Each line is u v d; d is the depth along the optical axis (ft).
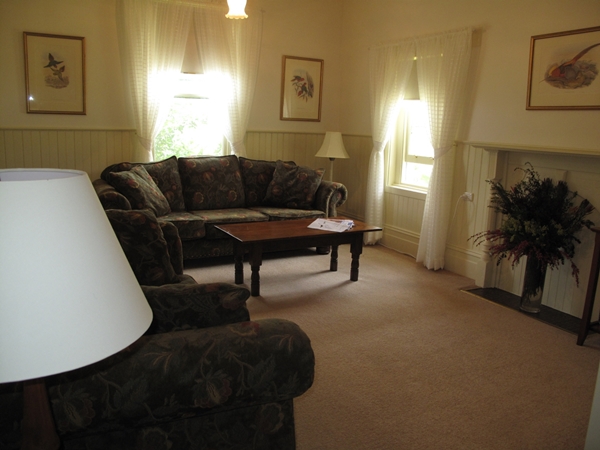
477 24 13.84
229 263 15.47
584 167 11.58
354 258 13.92
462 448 7.02
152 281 8.39
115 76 16.12
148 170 15.43
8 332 2.61
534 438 7.29
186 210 16.14
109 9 15.67
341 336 10.50
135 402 4.39
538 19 12.28
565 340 10.68
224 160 16.94
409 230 17.25
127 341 2.98
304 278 14.21
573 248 11.58
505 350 10.09
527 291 12.12
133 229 8.32
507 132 13.29
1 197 2.68
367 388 8.48
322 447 6.91
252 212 15.87
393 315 11.73
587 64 11.26
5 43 14.58
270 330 5.02
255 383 4.79
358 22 18.67
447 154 14.62
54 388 4.20
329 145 18.10
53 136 15.57
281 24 18.42
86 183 3.12
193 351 4.64
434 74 14.80
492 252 12.34
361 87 18.86
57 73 15.31
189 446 4.99
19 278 2.66
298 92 19.22
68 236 2.83
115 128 16.37
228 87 17.44
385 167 17.87
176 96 17.15
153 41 15.99
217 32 16.97
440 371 9.16
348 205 20.10
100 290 2.93
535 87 12.40
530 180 12.04
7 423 4.08
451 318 11.67
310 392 8.30
